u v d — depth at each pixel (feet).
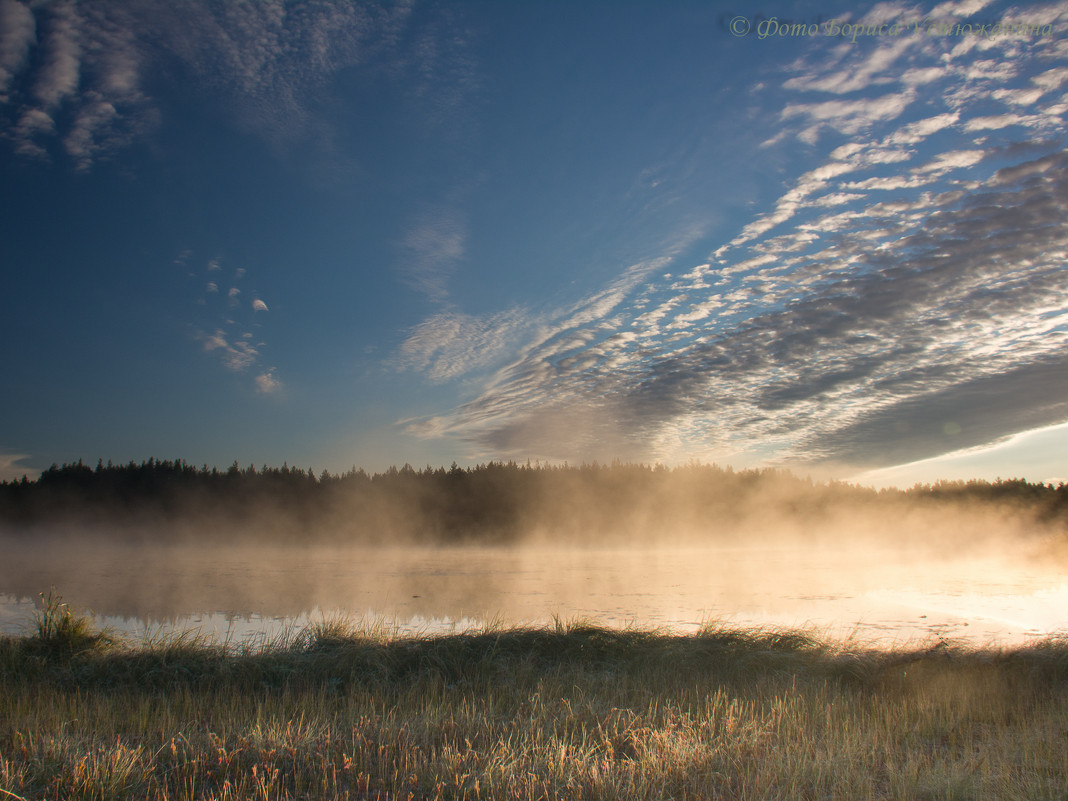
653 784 19.69
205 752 22.66
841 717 28.04
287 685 32.99
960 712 28.58
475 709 29.09
